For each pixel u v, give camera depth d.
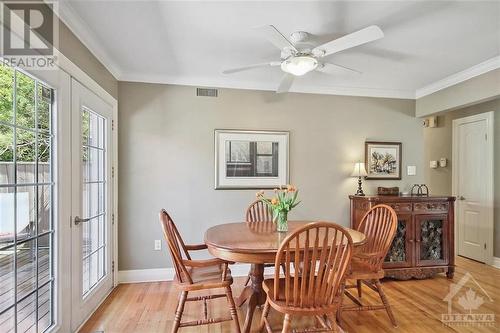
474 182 4.04
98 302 2.60
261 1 1.86
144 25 2.17
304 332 1.79
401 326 2.24
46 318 1.84
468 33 2.29
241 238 2.08
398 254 3.23
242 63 2.94
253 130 3.50
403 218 3.22
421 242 3.28
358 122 3.78
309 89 3.64
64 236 1.98
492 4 1.89
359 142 3.77
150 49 2.60
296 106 3.62
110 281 2.94
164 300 2.71
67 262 2.03
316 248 1.60
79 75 2.21
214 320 2.01
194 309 2.52
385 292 2.90
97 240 2.69
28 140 1.69
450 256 3.32
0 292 1.50
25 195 1.67
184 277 2.05
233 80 3.43
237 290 2.96
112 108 3.00
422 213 3.27
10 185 1.56
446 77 3.34
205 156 3.39
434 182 4.65
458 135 4.29
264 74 3.25
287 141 3.57
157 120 3.29
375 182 3.81
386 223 2.39
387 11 1.98
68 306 2.04
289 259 1.62
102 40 2.41
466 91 3.20
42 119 1.80
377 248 2.45
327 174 3.68
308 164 3.64
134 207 3.23
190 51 2.64
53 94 1.88
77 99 2.19
